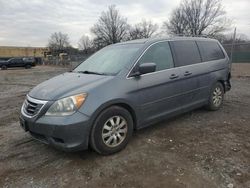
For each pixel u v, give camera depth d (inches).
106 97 139.4
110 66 166.1
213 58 226.5
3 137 183.3
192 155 143.4
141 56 164.6
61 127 128.0
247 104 260.7
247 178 119.4
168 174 124.6
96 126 137.4
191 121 203.9
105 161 139.5
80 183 120.3
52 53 2997.0
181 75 185.8
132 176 124.3
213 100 227.9
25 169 135.0
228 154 143.7
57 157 146.6
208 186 114.1
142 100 159.2
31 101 142.9
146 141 164.2
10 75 884.0
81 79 153.7
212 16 2295.8
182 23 2423.7
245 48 1289.4
